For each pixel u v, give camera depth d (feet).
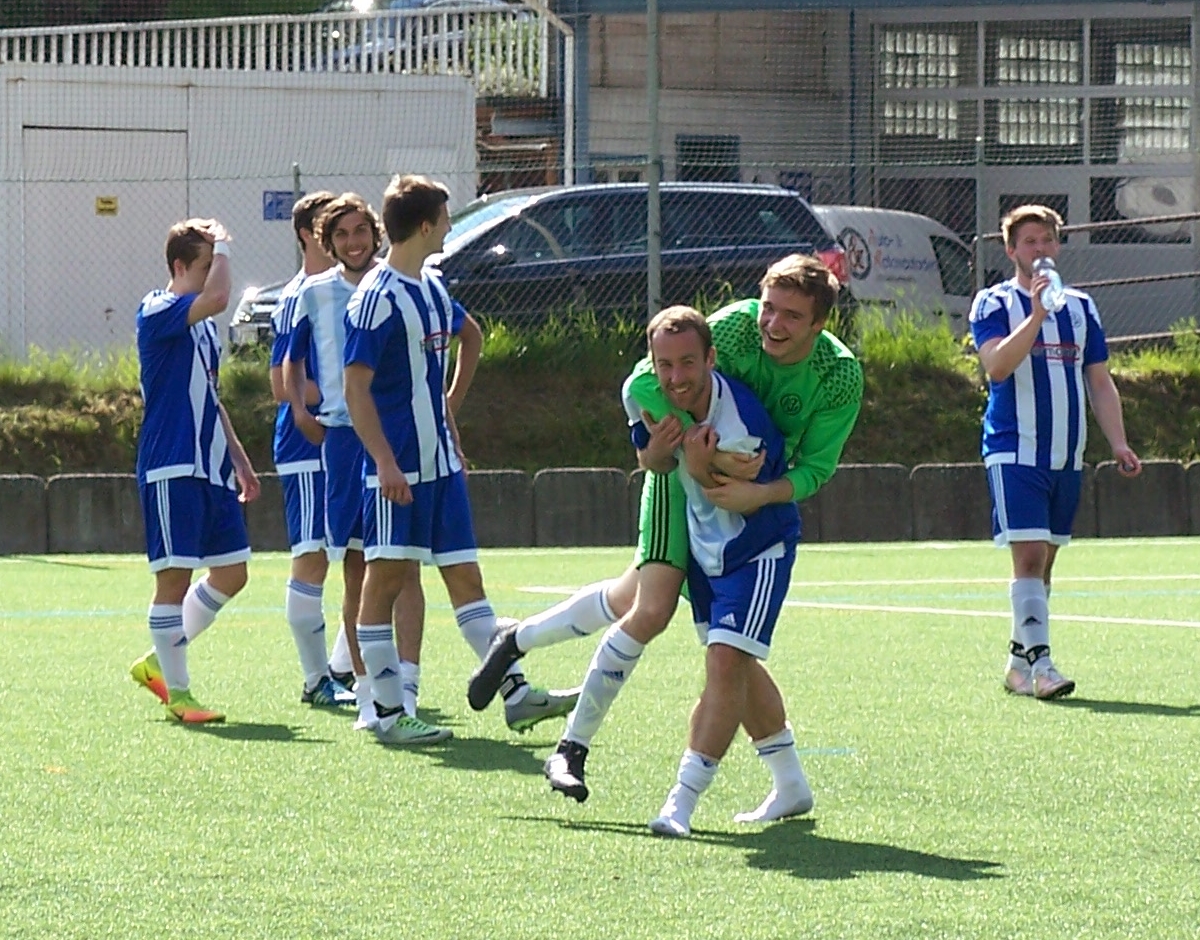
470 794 43.78
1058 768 47.09
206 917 32.40
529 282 140.05
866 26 199.93
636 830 39.75
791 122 199.52
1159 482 134.72
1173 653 71.72
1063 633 78.48
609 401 139.23
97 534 122.83
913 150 203.72
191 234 57.62
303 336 58.49
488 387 138.62
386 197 52.24
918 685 62.28
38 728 53.57
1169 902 33.50
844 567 110.22
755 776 45.91
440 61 187.62
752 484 39.14
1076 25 203.92
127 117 168.86
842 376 40.29
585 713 41.70
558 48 186.60
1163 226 201.67
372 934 31.32
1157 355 152.46
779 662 68.03
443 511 53.31
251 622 82.23
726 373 40.32
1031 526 61.11
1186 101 201.98
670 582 41.06
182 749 50.14
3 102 164.96
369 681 52.31
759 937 31.12
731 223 143.43
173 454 56.29
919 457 140.77
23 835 38.96
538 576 104.83
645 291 141.69
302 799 43.06
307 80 172.45
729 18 196.34
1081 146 204.64
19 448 132.98
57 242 166.50
